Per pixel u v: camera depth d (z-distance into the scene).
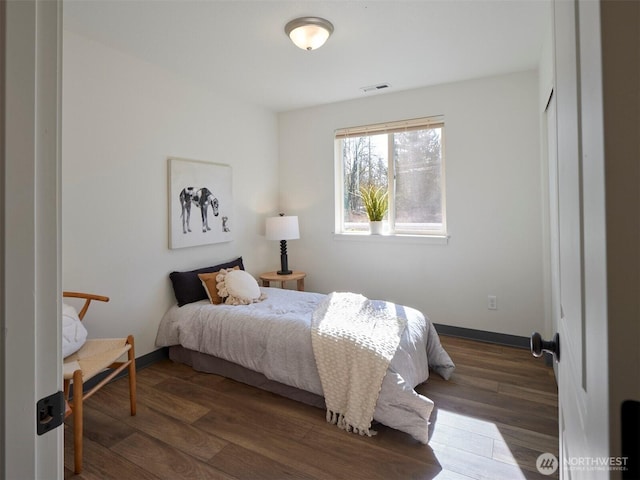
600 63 0.37
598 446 0.41
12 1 0.50
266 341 2.44
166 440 1.95
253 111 4.00
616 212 0.36
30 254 0.52
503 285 3.28
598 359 0.41
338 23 2.32
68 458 1.82
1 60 0.49
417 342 2.39
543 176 3.00
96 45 2.53
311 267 4.25
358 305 2.76
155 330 2.99
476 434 1.96
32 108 0.52
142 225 2.86
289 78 3.24
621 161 0.36
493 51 2.75
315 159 4.16
